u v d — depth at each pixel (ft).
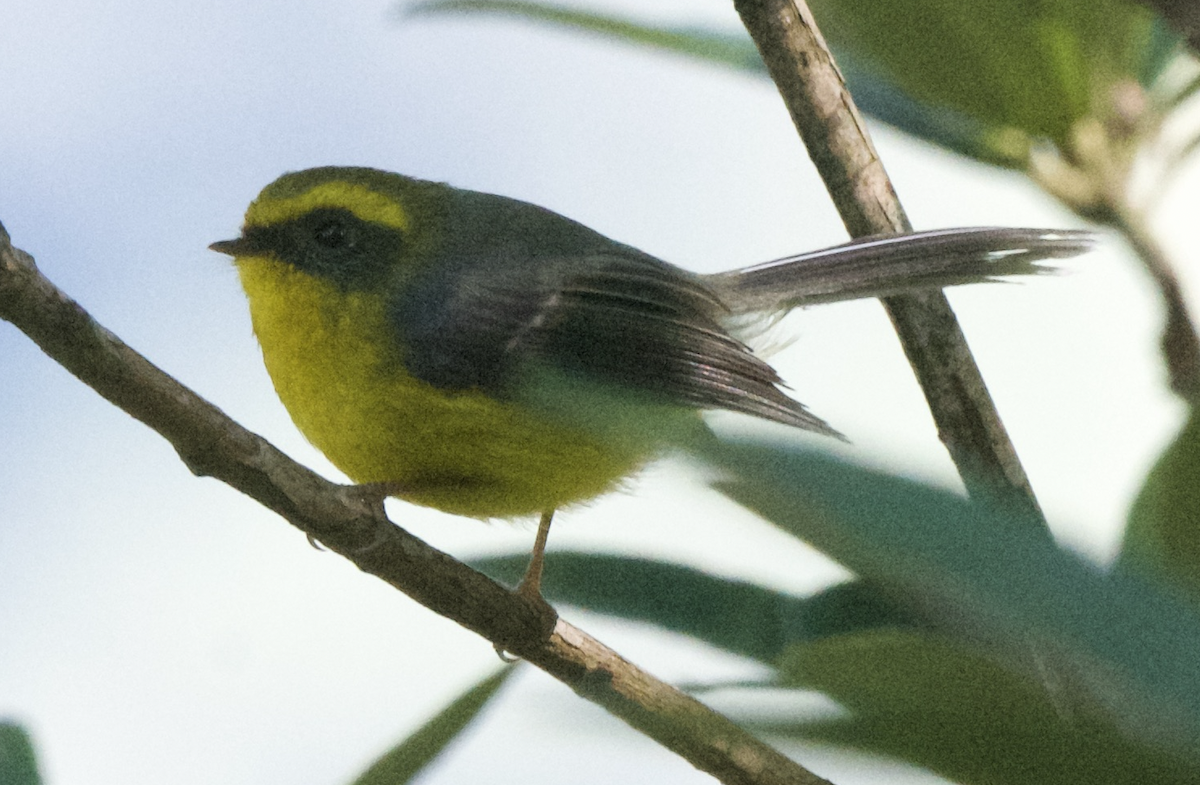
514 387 8.05
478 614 7.96
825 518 2.99
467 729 7.85
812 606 7.87
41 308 7.85
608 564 7.89
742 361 8.11
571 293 8.09
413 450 8.07
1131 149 7.90
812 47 7.90
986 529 2.97
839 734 4.20
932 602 2.99
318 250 8.09
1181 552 5.06
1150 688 2.95
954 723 4.11
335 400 8.07
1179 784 3.75
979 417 7.89
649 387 8.09
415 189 8.13
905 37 7.90
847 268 8.16
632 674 7.95
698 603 7.88
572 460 8.05
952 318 7.89
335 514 7.93
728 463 3.08
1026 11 7.89
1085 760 3.93
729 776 7.89
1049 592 2.95
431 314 8.07
